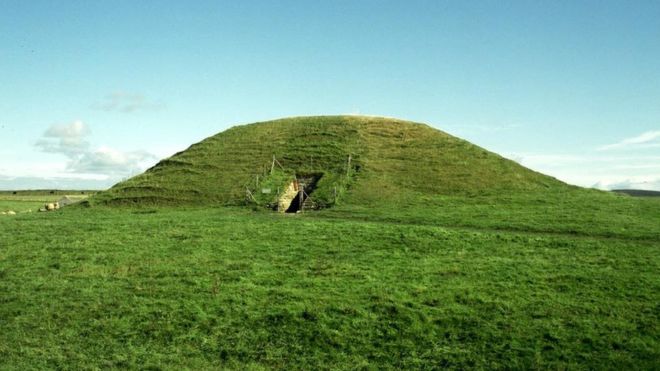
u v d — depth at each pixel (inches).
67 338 956.0
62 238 1622.8
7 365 856.9
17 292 1149.7
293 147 2938.0
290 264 1325.0
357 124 3206.2
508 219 1856.5
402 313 1015.6
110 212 2319.1
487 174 2655.0
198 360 888.3
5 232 1729.8
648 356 861.8
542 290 1118.4
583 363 850.8
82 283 1202.6
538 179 2696.9
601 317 990.4
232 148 3024.1
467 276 1214.3
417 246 1473.9
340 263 1326.3
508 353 885.2
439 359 880.3
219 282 1192.8
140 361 880.9
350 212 2066.9
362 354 903.1
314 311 1025.5
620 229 1663.4
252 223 1822.1
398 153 2851.9
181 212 2253.9
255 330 975.6
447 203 2218.3
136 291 1147.3
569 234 1636.3
